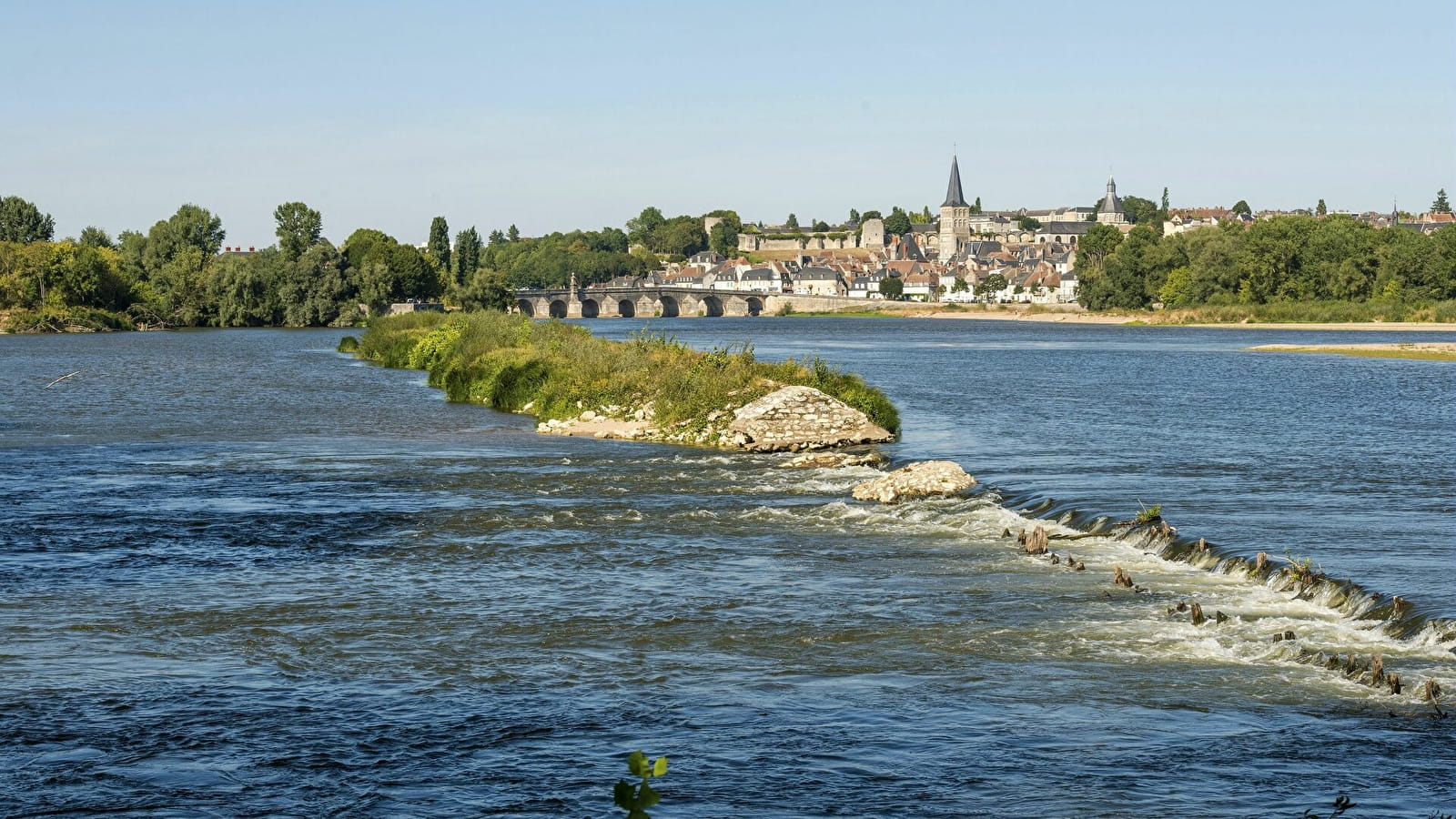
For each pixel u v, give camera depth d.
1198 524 35.12
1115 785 18.27
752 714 21.17
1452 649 23.41
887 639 25.28
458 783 18.45
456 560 32.53
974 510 38.34
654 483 44.38
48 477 46.44
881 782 18.50
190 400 78.50
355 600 28.55
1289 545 32.25
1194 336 192.38
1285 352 140.62
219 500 41.25
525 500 41.00
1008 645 24.69
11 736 20.12
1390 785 18.05
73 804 17.70
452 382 79.00
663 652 24.56
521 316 121.12
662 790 18.17
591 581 30.23
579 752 19.61
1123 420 65.75
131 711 21.30
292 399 79.31
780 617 26.97
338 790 18.20
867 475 45.75
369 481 45.09
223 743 19.89
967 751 19.58
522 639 25.52
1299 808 17.45
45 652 24.53
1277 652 23.72
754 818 17.33
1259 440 56.31
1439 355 129.50
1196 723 20.50
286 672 23.36
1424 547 31.98
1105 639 24.92
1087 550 33.16
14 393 83.81
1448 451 52.00
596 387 65.44
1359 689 21.73
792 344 168.88
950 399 78.94
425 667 23.69
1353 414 68.94
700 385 60.12
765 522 37.12
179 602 28.33
